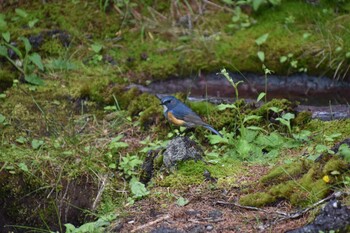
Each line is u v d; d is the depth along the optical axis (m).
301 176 9.48
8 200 10.58
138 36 14.36
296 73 13.72
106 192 10.29
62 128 11.84
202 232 8.64
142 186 9.84
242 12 14.73
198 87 13.57
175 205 9.43
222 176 9.97
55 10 14.55
